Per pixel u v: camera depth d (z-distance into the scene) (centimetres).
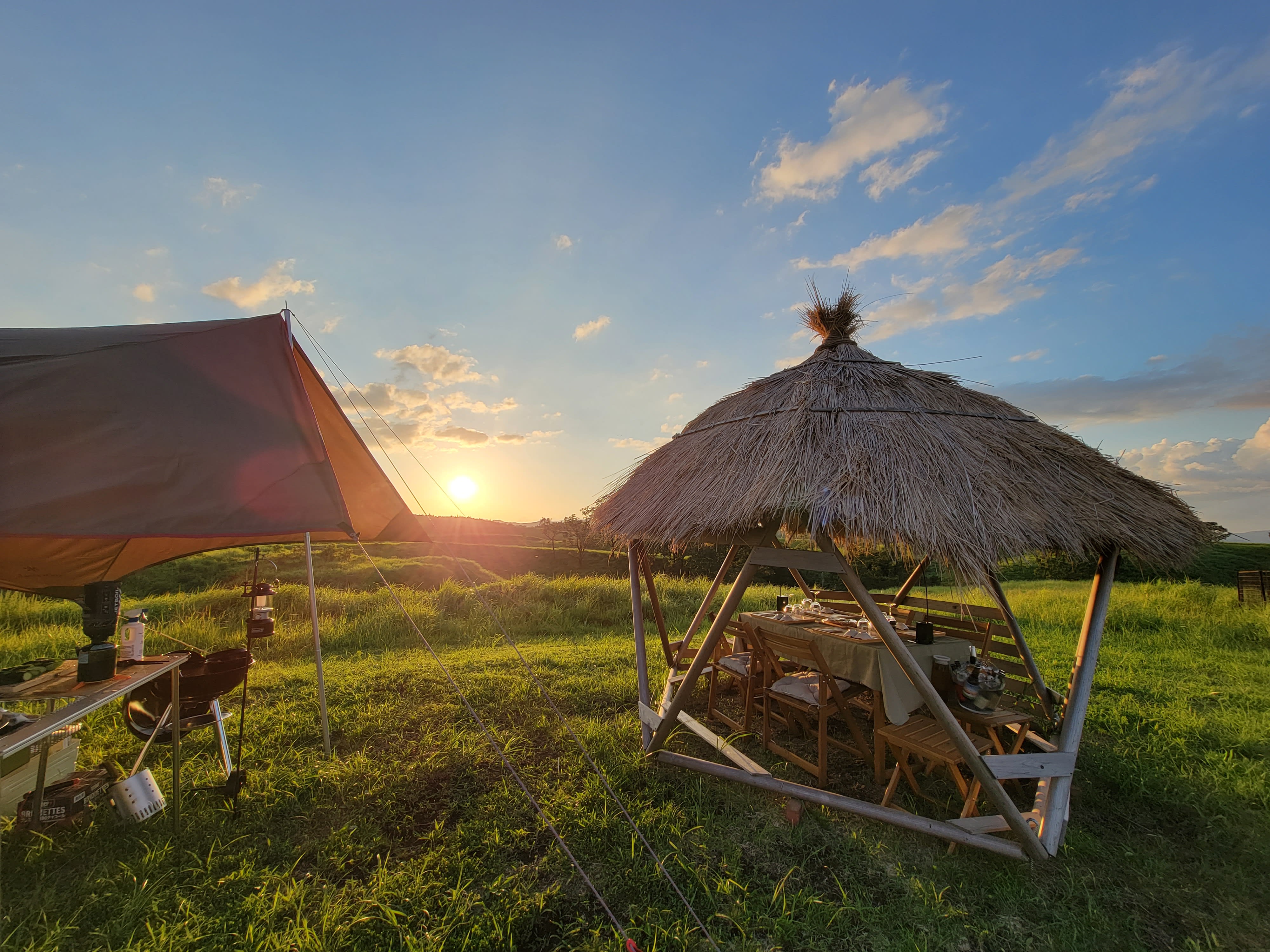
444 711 541
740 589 387
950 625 558
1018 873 324
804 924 283
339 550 1775
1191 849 357
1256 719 550
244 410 380
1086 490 369
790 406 420
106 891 298
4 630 951
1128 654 818
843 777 434
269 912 283
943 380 453
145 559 502
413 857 331
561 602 1201
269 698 582
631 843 341
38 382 349
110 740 478
